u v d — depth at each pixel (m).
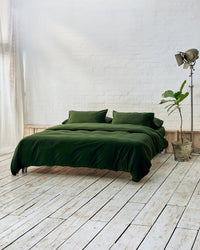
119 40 6.80
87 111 6.53
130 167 4.46
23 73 7.29
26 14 7.17
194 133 6.28
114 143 4.59
